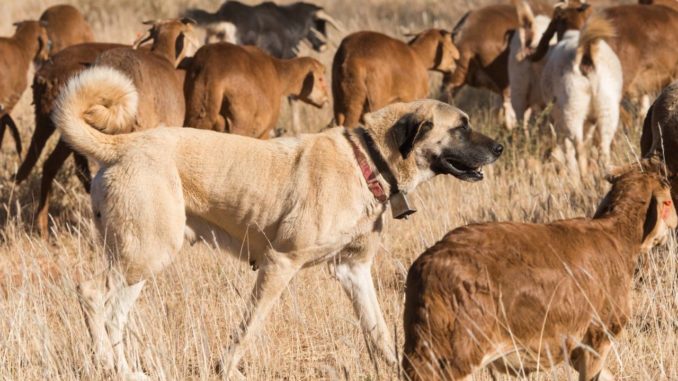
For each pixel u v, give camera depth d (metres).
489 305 7.83
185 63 18.02
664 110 12.73
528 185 16.83
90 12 39.91
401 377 8.19
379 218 10.69
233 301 11.98
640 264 11.48
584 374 8.52
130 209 10.39
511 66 22.88
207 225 10.91
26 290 10.95
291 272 10.53
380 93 19.38
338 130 10.75
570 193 16.47
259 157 10.62
